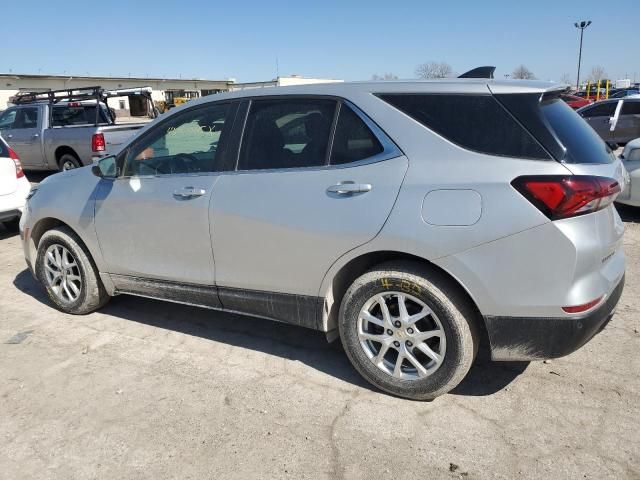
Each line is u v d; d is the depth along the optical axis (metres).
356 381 3.36
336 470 2.60
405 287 2.92
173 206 3.65
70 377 3.50
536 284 2.65
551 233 2.60
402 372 3.10
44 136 11.38
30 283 5.34
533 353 2.78
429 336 2.96
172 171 3.77
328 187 3.08
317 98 3.26
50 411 3.13
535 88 2.80
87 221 4.12
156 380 3.44
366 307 3.10
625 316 4.10
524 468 2.56
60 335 4.11
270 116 3.40
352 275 3.25
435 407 3.05
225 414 3.06
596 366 3.41
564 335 2.68
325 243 3.09
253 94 3.50
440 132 2.88
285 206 3.21
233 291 3.56
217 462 2.68
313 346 3.86
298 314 3.36
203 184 3.54
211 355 3.76
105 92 11.38
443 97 2.93
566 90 3.16
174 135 3.76
